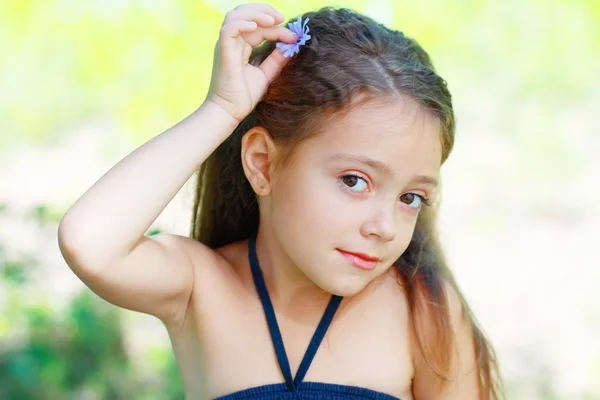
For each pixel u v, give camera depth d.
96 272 2.35
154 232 3.53
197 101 6.38
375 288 2.68
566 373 5.75
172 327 2.69
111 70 6.74
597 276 6.80
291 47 2.56
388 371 2.59
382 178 2.38
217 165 2.93
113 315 5.36
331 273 2.41
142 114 6.64
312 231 2.42
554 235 7.37
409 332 2.67
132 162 2.44
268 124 2.56
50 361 5.07
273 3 5.86
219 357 2.60
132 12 6.34
